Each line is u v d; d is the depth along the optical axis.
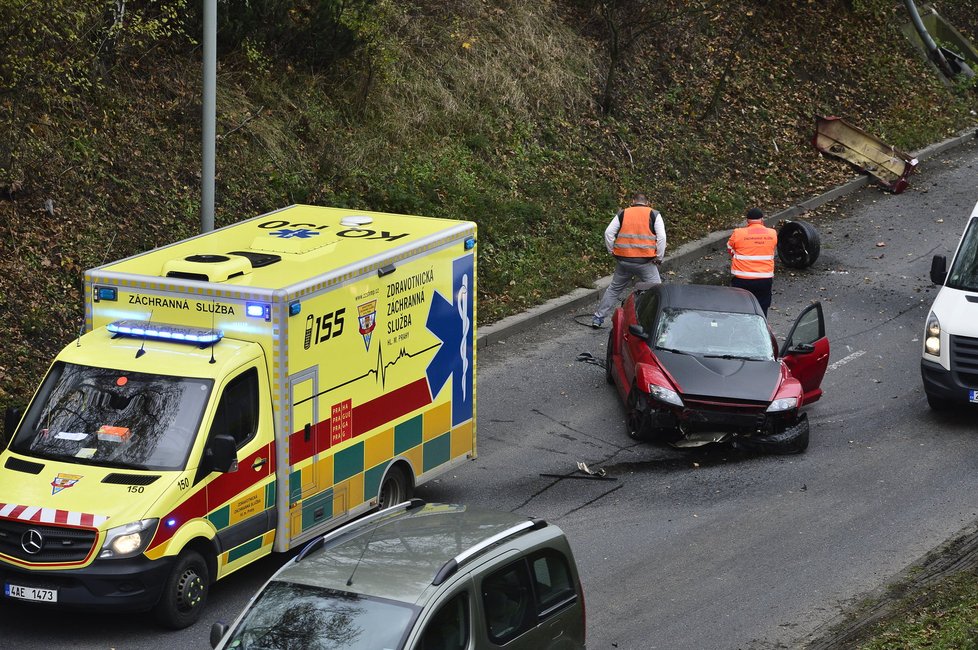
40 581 15.09
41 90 26.19
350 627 11.52
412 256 19.05
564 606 13.12
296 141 32.44
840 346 29.89
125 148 28.38
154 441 15.93
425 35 38.41
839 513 20.62
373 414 18.45
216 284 16.75
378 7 36.88
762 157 43.94
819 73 50.06
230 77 32.06
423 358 19.58
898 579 18.06
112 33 28.08
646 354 24.20
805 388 25.34
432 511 13.92
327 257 18.28
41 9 25.34
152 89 30.11
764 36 50.09
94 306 17.55
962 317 24.89
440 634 11.64
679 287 26.20
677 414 23.03
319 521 17.58
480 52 39.47
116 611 15.13
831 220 40.59
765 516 20.48
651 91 44.31
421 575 12.05
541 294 32.38
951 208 41.81
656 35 45.91
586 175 38.75
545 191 36.81
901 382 27.59
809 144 45.66
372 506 18.67
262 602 12.09
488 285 31.97
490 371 27.81
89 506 15.17
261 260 18.11
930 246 38.06
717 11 49.47
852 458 23.22
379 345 18.45
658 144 42.09
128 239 26.59
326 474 17.58
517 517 13.61
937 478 22.22
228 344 16.67
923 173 45.72
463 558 12.20
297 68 34.06
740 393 22.98
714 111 44.75
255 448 16.44
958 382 24.73
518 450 23.39
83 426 16.27
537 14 42.44
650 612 16.98
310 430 17.17
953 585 17.80
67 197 26.45
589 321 31.48
